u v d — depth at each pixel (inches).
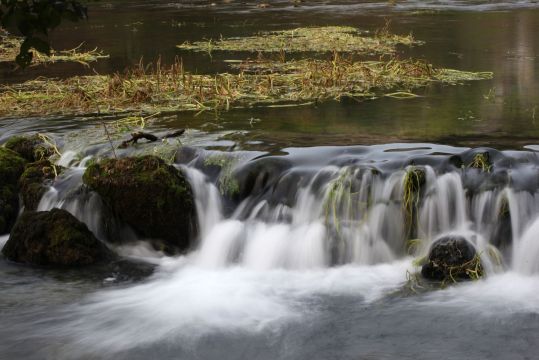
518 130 412.8
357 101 510.9
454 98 508.7
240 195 358.9
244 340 266.1
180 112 492.7
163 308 292.2
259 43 820.0
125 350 260.2
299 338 267.1
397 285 305.1
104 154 402.0
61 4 175.8
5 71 687.7
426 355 253.4
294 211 341.4
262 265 330.3
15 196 386.9
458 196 329.4
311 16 1155.3
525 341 260.1
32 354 259.9
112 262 338.0
